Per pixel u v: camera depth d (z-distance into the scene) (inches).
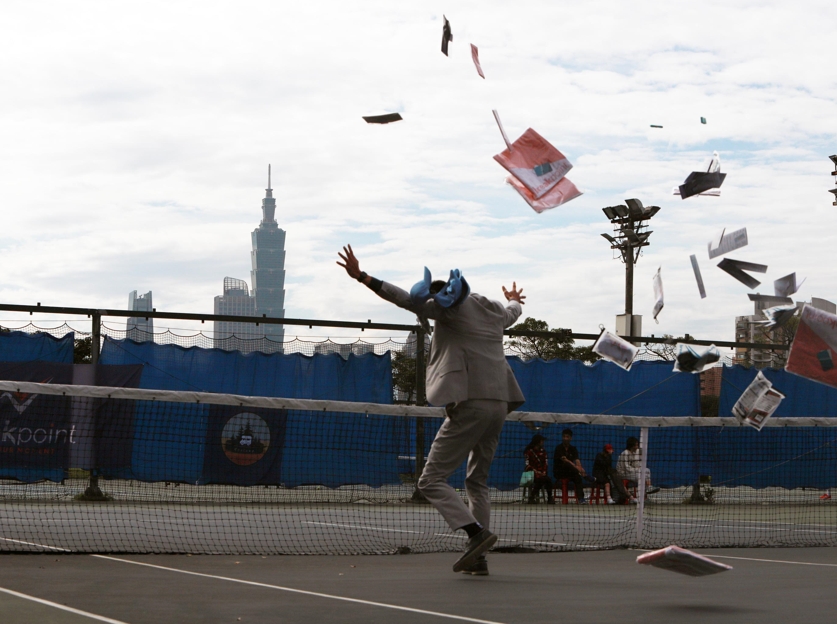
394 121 223.6
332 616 160.4
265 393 591.8
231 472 561.6
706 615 165.2
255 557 266.7
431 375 228.5
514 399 238.4
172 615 159.9
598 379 675.4
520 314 241.8
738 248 242.1
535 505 583.8
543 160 215.5
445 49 214.5
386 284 221.9
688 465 671.8
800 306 287.4
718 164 238.7
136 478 546.6
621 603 179.6
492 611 168.1
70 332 561.9
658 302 245.4
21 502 481.1
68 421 537.6
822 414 711.1
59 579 207.3
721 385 698.8
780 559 272.4
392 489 576.4
